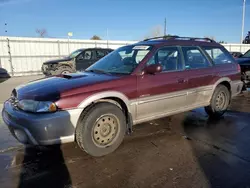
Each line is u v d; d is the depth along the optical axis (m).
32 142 2.77
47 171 2.78
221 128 4.21
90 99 2.93
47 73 11.17
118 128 3.24
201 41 4.64
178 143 3.55
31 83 3.42
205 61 4.50
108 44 20.64
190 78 4.08
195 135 3.88
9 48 15.98
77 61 11.10
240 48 27.11
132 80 3.34
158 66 3.38
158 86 3.61
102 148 3.10
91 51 11.61
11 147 3.50
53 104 2.72
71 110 2.80
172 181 2.53
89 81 3.13
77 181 2.55
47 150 3.35
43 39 17.38
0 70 14.80
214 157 3.08
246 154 3.17
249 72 7.14
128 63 3.72
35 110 2.73
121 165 2.89
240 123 4.50
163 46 3.86
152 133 3.97
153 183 2.50
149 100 3.54
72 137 2.88
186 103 4.12
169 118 4.82
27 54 16.81
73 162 2.99
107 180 2.57
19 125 2.80
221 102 4.87
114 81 3.20
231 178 2.57
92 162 2.98
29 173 2.74
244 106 5.89
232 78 4.97
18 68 16.56
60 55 18.38
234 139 3.70
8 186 2.47
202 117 4.89
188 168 2.79
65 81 3.19
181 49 4.12
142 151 3.28
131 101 3.34
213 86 4.55
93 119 2.96
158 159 3.04
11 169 2.83
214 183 2.48
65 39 18.41
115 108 3.16
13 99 3.24
